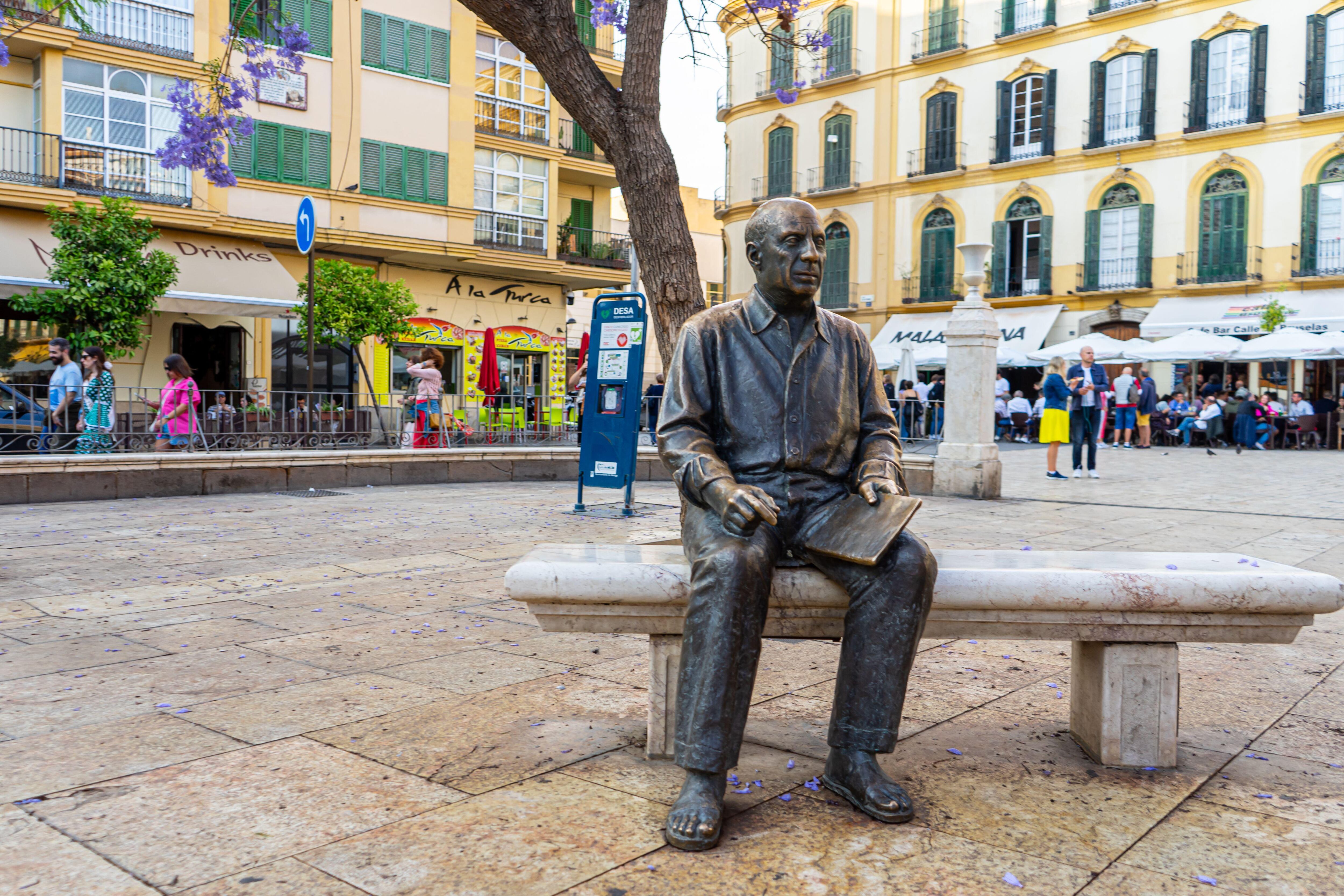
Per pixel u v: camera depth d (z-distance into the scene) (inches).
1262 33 1071.0
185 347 829.2
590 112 191.2
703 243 1737.2
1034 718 121.9
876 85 1337.4
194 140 287.1
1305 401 939.3
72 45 745.0
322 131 903.1
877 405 108.0
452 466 462.9
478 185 1033.5
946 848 84.1
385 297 800.3
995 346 398.0
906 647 91.1
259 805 91.3
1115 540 272.7
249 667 140.2
